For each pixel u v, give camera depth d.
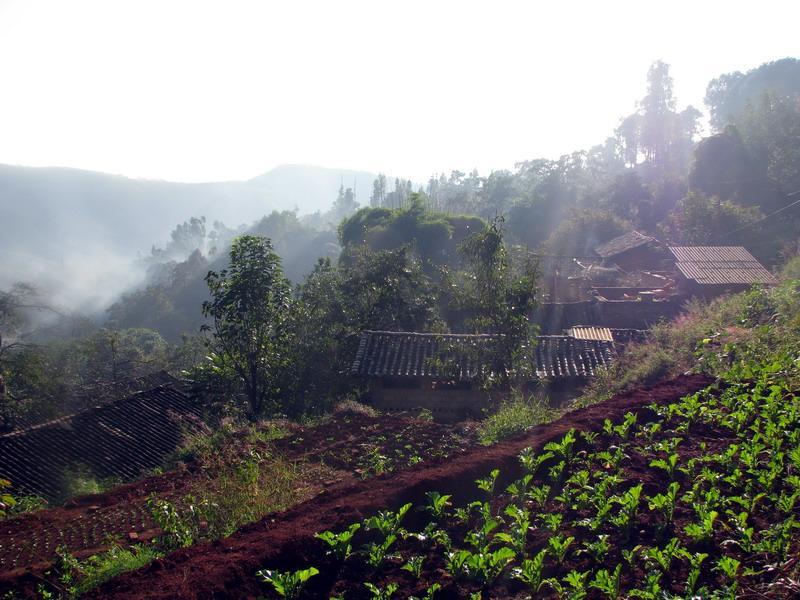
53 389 28.25
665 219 52.25
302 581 4.88
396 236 42.09
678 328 16.42
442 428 13.41
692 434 7.93
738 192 46.84
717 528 5.58
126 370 40.03
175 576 5.11
